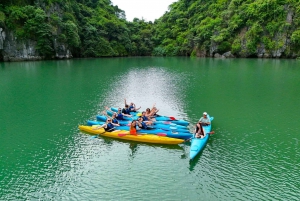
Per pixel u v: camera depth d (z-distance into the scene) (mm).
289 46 62125
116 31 92188
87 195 9297
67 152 12445
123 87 27406
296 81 28703
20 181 10164
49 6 63688
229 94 23188
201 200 8945
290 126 15273
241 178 10141
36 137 14219
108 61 64562
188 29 97250
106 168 11008
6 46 55750
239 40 70438
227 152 12148
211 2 92062
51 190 9594
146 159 11672
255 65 46781
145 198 9094
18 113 18453
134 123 13203
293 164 11102
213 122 16047
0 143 13539
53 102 21281
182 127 14039
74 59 69312
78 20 81125
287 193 9250
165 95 23328
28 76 35031
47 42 61344
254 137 13773
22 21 58031
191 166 11016
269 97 21875
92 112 18531
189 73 38000
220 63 53375
